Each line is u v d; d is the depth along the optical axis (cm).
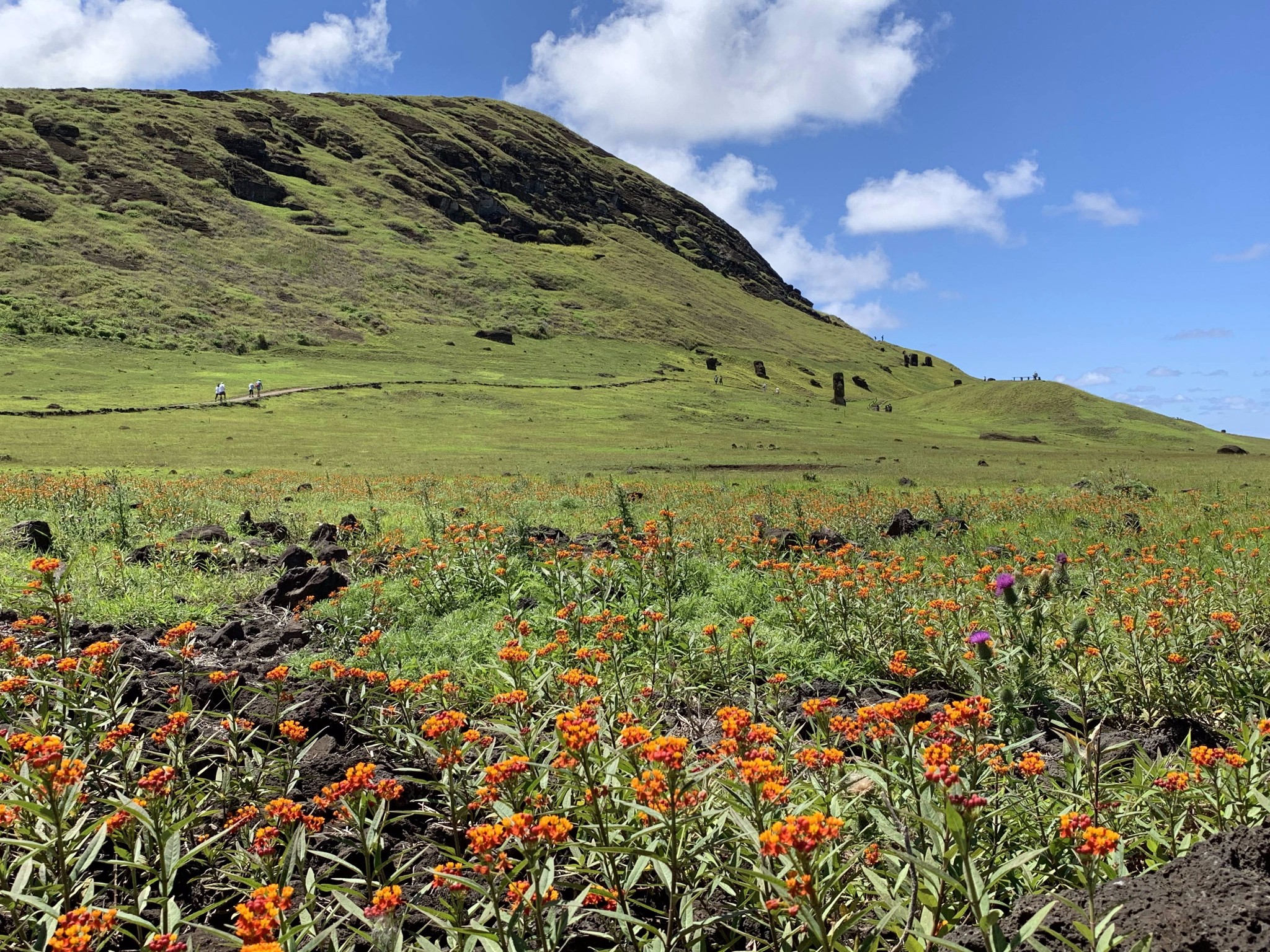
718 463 4300
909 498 2166
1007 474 3678
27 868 273
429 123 19212
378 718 470
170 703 495
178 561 1016
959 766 306
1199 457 5272
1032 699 472
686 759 335
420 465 3784
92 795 342
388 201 15425
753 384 11475
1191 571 694
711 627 562
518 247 16100
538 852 250
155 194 11850
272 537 1348
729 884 284
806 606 709
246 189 13425
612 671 506
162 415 5400
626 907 266
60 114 12850
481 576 846
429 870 287
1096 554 879
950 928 229
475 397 7475
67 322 8050
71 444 3941
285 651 709
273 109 16950
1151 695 511
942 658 586
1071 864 291
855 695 558
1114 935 227
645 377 10050
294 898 294
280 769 411
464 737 353
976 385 10844
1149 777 367
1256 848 262
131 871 319
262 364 8138
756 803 260
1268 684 502
